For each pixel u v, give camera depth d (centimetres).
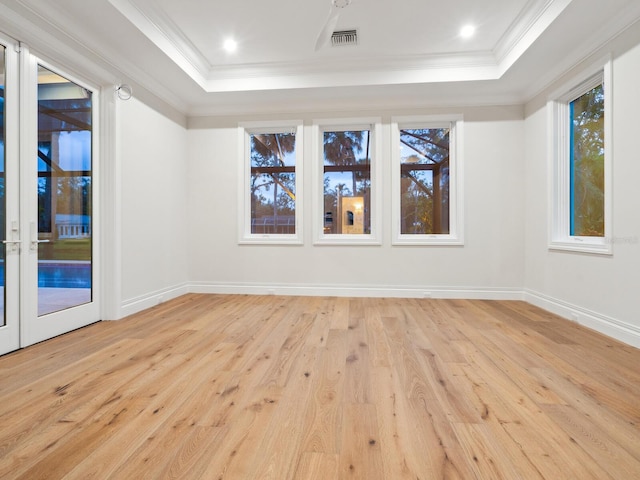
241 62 399
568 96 354
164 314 356
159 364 221
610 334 282
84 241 312
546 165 379
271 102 453
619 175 273
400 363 224
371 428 149
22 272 252
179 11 304
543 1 281
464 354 241
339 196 482
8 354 238
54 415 159
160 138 411
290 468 124
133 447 135
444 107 441
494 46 364
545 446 137
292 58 389
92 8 261
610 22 274
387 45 361
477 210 438
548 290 376
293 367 217
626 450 135
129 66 344
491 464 126
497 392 184
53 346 256
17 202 248
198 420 155
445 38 347
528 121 419
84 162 312
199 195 479
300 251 467
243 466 125
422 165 466
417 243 446
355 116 457
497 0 289
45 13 253
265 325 316
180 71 366
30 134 256
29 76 254
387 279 454
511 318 343
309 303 413
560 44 309
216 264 478
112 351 246
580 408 167
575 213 355
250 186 491
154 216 399
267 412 162
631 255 262
